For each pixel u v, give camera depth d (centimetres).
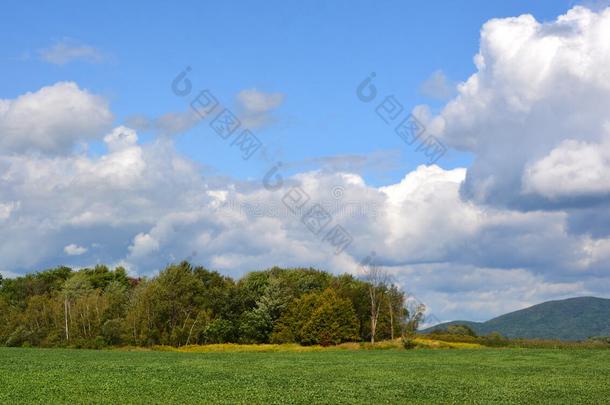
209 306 11769
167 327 11156
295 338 11038
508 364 6544
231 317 11838
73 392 3788
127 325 10869
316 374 5312
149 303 11025
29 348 10125
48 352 8600
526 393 4022
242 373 5322
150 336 10819
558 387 4356
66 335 11212
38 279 15075
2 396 3556
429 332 12306
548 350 9044
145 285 12188
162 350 10031
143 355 8038
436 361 7019
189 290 11606
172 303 11156
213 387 4181
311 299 11112
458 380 4841
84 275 14525
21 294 14438
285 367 6084
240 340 11444
